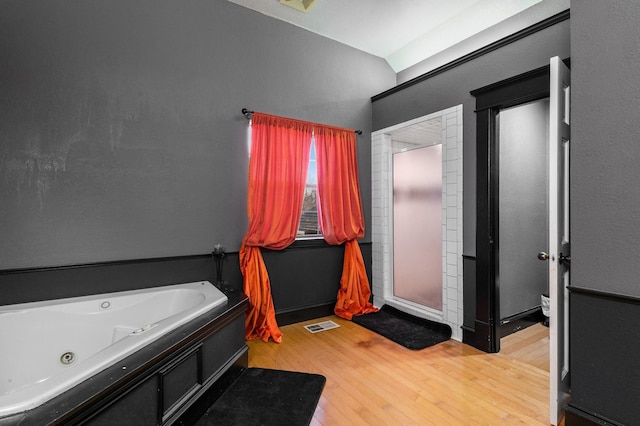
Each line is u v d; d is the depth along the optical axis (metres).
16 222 2.17
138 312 2.37
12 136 2.16
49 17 2.25
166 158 2.70
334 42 3.63
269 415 1.78
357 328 3.17
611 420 1.50
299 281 3.38
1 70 2.12
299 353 2.60
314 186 3.65
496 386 2.10
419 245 3.41
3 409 1.02
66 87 2.31
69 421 1.05
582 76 1.60
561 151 1.82
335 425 1.73
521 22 2.88
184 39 2.77
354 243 3.61
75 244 2.35
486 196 2.64
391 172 3.76
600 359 1.54
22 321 1.98
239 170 3.04
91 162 2.40
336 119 3.62
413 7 3.08
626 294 1.45
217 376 1.93
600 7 1.54
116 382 1.22
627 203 1.46
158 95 2.66
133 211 2.56
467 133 2.81
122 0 2.51
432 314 3.17
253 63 3.11
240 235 3.04
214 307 2.11
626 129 1.45
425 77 3.19
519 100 2.43
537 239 3.34
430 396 1.99
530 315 3.26
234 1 2.99
